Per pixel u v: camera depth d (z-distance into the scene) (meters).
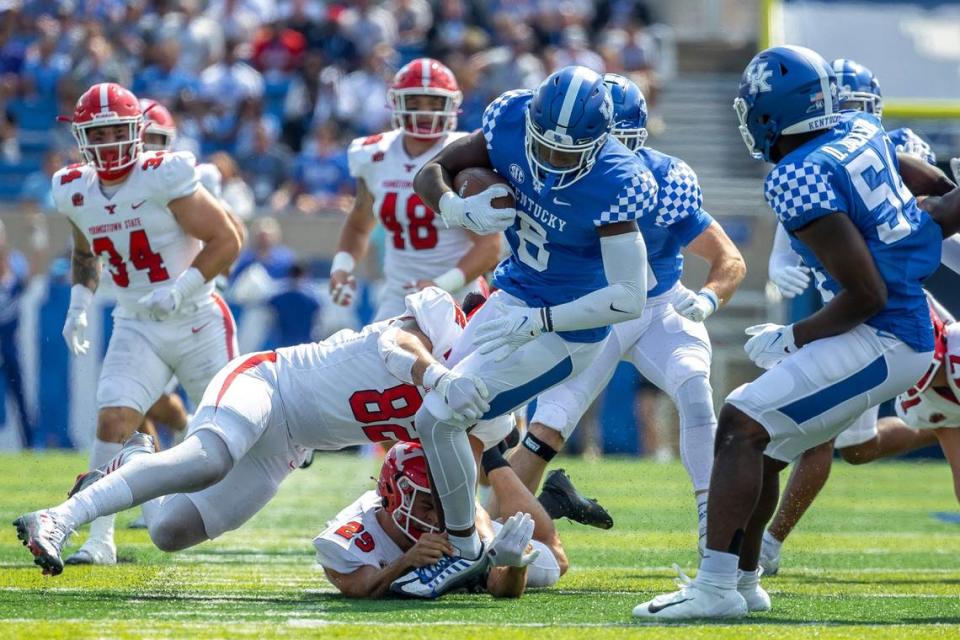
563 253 13.91
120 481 13.71
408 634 11.97
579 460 39.97
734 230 47.12
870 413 19.66
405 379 14.09
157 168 18.59
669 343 17.70
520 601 14.45
